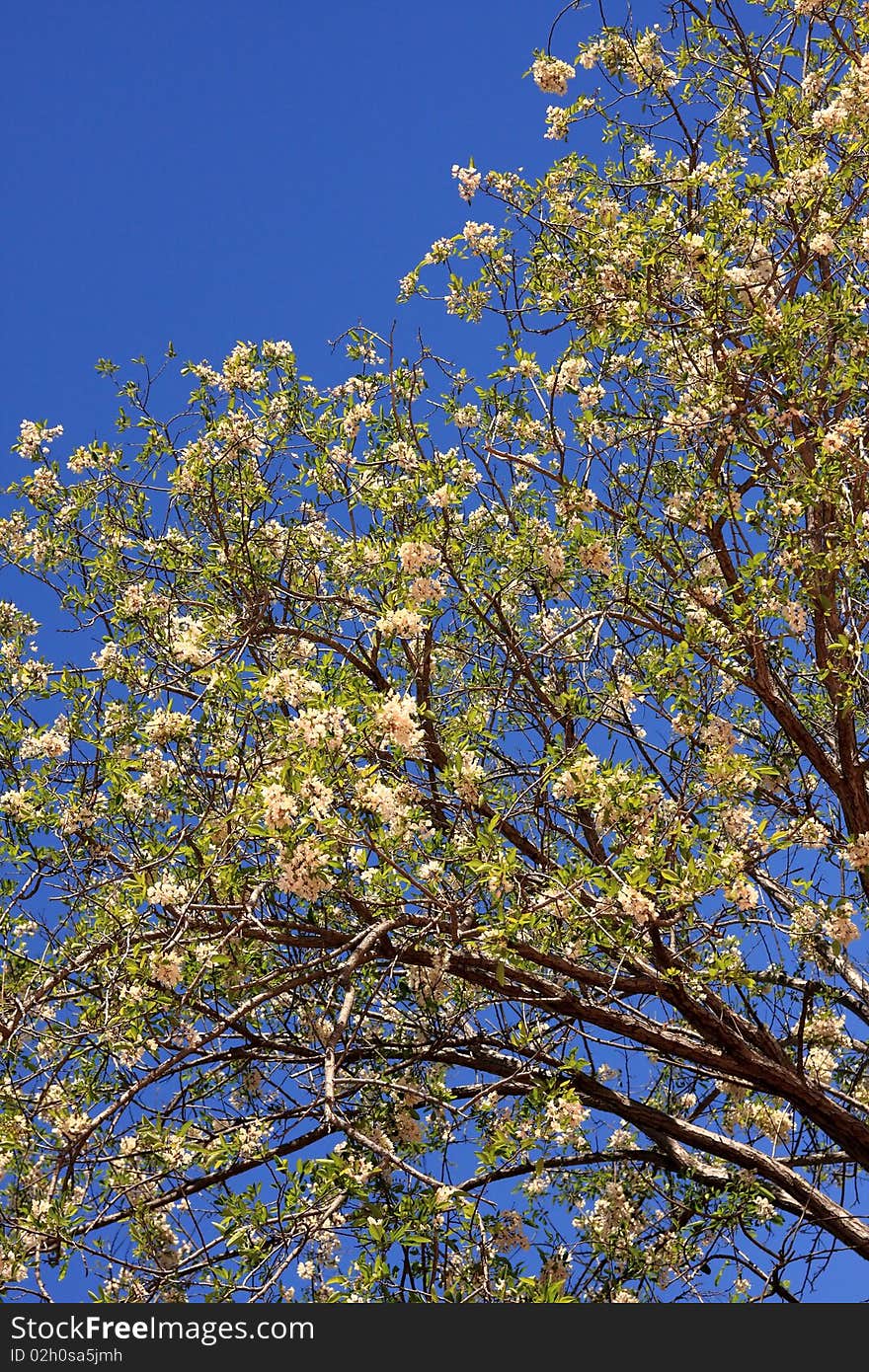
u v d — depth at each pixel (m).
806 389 6.59
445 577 6.64
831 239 6.77
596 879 4.98
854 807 6.99
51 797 5.87
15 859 5.52
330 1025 6.16
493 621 7.14
